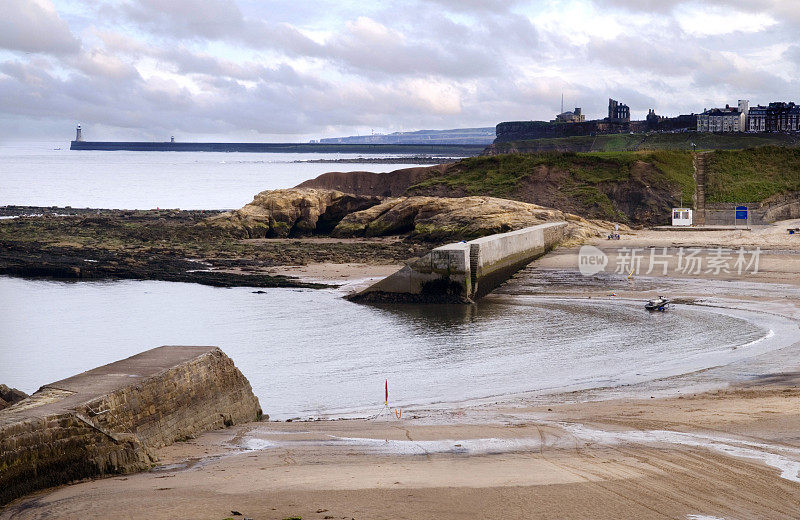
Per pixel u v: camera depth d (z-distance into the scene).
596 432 28.77
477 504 19.97
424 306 71.50
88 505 20.30
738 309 63.72
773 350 47.88
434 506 19.80
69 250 106.62
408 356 51.56
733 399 34.53
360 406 39.50
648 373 43.59
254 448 27.53
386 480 22.33
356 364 49.62
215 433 30.55
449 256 72.12
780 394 35.31
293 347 54.91
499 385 42.91
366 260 98.62
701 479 22.00
